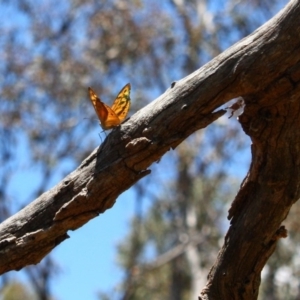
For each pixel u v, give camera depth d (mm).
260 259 4688
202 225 16797
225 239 4773
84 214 4453
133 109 15852
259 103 4262
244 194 4660
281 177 4492
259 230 4633
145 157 4316
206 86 4219
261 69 4129
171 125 4285
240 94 4223
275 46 4098
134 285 15805
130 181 4387
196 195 16875
